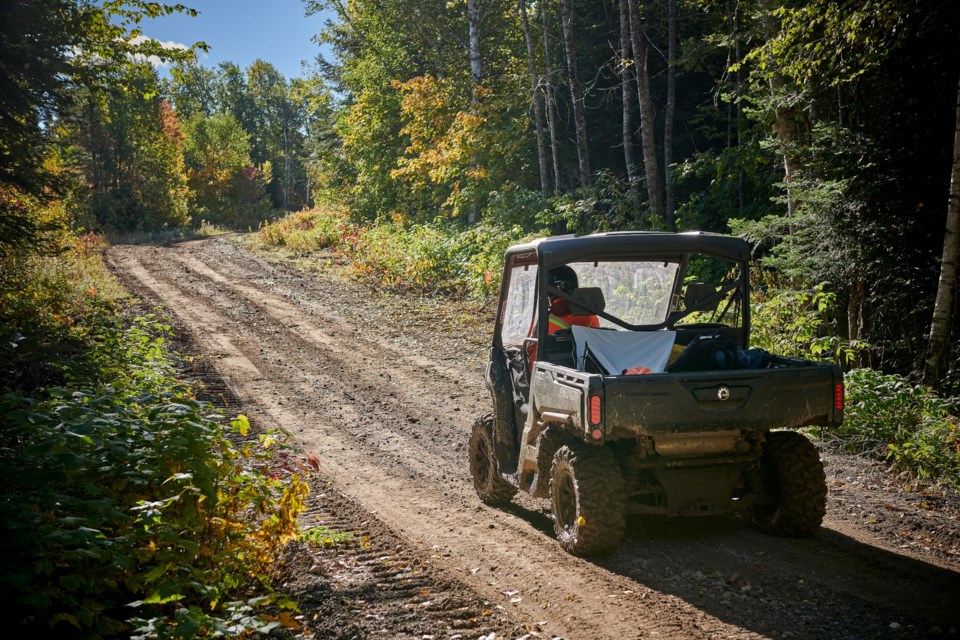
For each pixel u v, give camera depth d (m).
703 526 6.04
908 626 4.17
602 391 4.96
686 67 19.69
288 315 18.73
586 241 6.08
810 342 10.72
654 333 6.03
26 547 3.93
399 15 30.91
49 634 3.85
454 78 29.06
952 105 10.02
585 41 25.44
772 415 5.21
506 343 6.92
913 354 10.53
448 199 26.42
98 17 12.84
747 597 4.64
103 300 16.69
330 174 40.53
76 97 12.90
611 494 5.23
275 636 4.12
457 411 10.98
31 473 4.02
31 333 10.64
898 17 10.06
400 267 23.08
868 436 8.36
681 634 4.16
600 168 25.62
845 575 4.96
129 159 48.22
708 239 6.23
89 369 9.38
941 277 9.25
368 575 5.09
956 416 8.80
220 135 71.19
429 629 4.26
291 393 12.09
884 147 10.26
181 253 29.91
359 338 16.44
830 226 10.66
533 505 6.89
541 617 4.45
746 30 17.48
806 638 4.07
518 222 22.86
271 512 5.10
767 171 17.34
